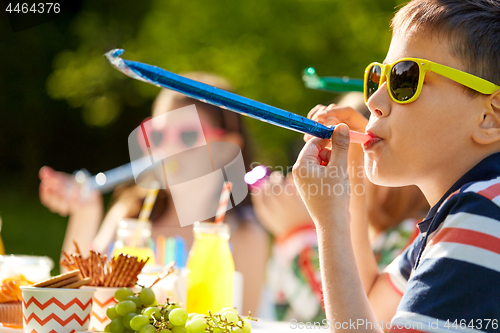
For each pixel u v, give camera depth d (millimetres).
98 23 8289
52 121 8891
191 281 1385
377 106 992
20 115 8891
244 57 6691
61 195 2840
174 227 2484
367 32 6328
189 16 7160
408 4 1059
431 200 1005
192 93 873
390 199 1970
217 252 1400
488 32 941
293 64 6656
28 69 8844
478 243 787
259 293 2357
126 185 2771
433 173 960
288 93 6633
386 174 981
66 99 8695
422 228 965
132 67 810
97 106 8523
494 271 768
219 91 897
